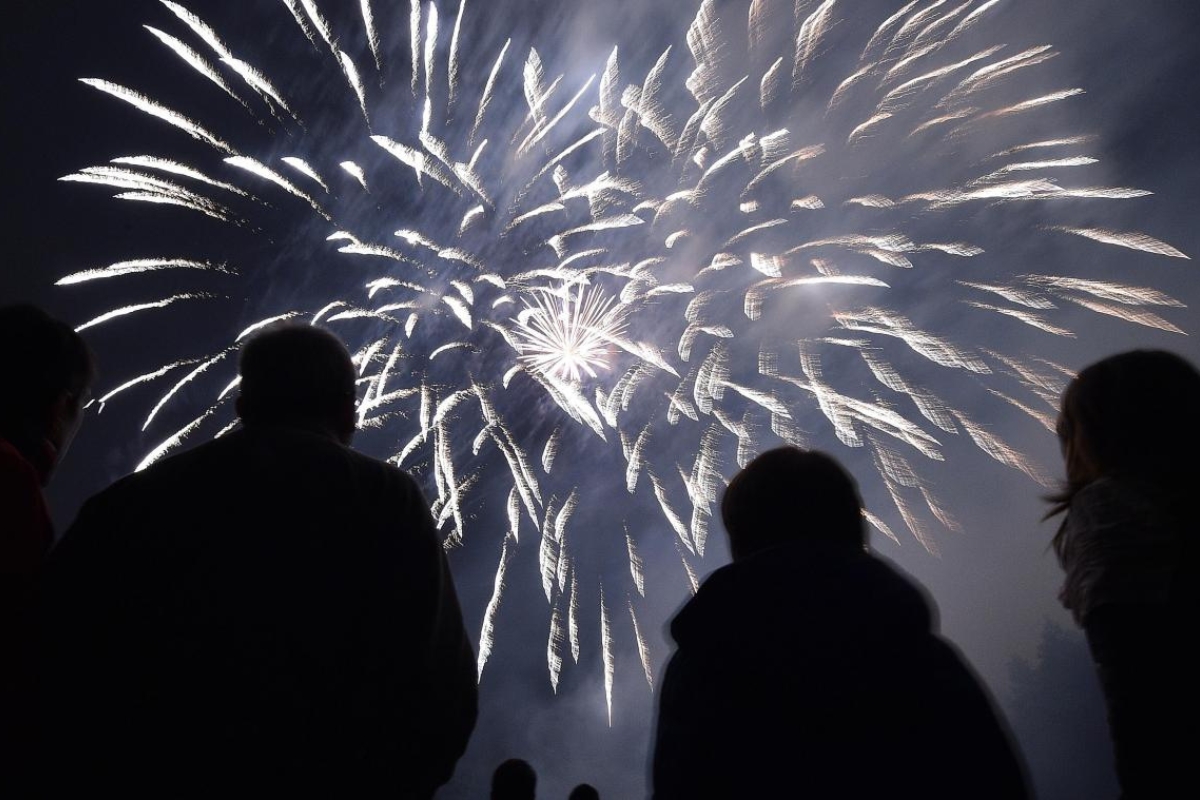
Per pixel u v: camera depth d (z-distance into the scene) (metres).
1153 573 1.98
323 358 2.48
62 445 2.65
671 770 1.97
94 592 2.06
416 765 2.14
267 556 2.10
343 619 2.10
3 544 2.18
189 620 2.02
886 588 2.02
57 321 2.64
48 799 1.94
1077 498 2.21
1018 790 1.85
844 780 1.83
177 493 2.17
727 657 1.98
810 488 2.25
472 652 2.33
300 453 2.25
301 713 2.00
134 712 1.96
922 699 1.89
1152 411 2.26
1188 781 1.83
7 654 2.11
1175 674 1.90
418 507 2.32
